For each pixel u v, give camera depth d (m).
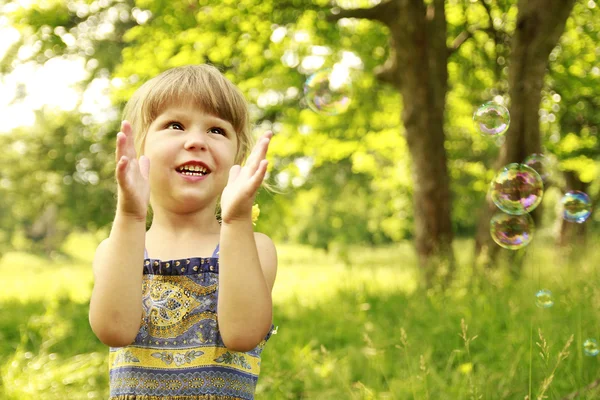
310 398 3.76
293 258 26.83
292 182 11.90
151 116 1.61
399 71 8.83
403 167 13.91
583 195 4.53
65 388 4.07
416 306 5.70
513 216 4.00
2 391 3.88
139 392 1.51
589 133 11.49
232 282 1.43
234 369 1.54
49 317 5.43
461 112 12.08
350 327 5.43
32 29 9.49
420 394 3.24
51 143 18.70
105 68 12.62
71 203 18.67
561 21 7.24
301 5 9.59
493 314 4.69
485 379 3.33
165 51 9.88
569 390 3.18
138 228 1.46
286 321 6.39
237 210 1.43
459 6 9.85
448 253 8.21
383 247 29.25
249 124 1.76
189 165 1.57
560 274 5.32
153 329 1.54
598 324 3.60
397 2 8.62
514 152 7.29
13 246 35.09
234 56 10.20
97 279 1.46
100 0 11.61
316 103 4.01
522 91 7.29
